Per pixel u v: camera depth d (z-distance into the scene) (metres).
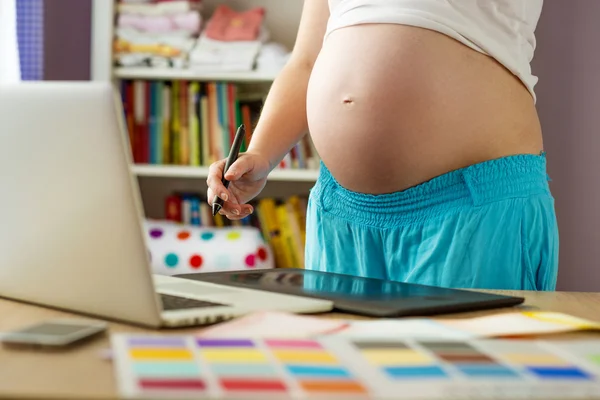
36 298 0.81
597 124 3.12
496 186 1.23
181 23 3.09
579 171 3.14
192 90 3.12
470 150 1.24
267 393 0.47
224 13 3.17
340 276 1.03
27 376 0.52
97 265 0.72
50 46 3.37
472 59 1.24
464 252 1.23
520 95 1.29
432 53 1.23
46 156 0.73
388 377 0.51
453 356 0.57
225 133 3.12
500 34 1.26
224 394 0.47
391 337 0.62
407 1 1.26
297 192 3.37
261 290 0.89
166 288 0.88
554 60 3.14
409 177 1.27
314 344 0.59
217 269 2.97
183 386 0.48
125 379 0.49
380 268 1.34
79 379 0.52
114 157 0.67
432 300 0.84
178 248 2.99
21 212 0.78
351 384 0.49
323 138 1.34
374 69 1.26
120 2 3.10
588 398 0.49
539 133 1.33
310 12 1.48
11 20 2.92
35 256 0.78
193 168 3.11
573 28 3.12
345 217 1.37
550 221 1.27
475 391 0.49
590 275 3.15
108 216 0.69
